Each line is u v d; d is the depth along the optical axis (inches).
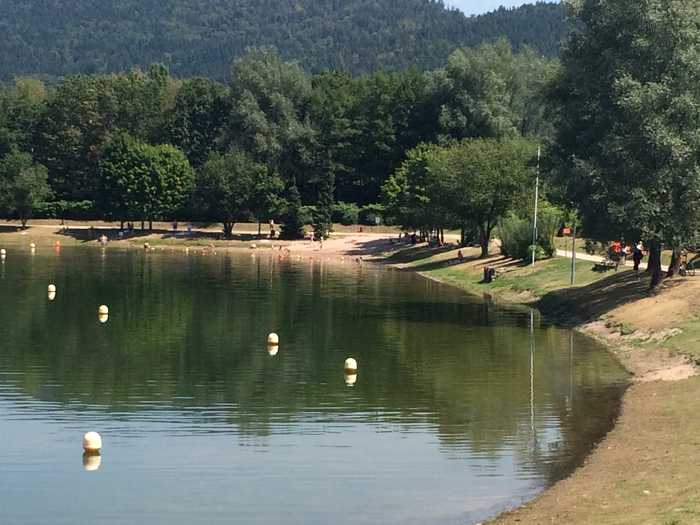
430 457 1255.5
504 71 6815.9
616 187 2354.8
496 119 6461.6
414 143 7066.9
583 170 2404.0
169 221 7096.5
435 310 2834.6
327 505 1067.3
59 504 1072.8
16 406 1545.3
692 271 2696.9
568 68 2593.5
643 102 2285.9
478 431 1392.7
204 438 1355.8
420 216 5211.6
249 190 6555.1
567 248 3978.8
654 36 2369.6
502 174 4210.1
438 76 6919.3
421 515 1029.8
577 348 2126.0
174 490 1121.4
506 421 1451.8
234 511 1050.7
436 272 4271.7
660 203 2335.1
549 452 1272.1
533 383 1738.4
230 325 2486.5
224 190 6515.8
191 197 6815.9
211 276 4015.8
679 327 2049.7
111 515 1039.0
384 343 2199.8
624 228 2370.8
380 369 1878.7
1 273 3964.1
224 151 7229.3
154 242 6437.0
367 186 7303.2
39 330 2351.1
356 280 3917.3
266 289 3467.0
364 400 1605.6
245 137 7145.7
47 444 1318.9
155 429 1406.3
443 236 5693.9
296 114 7406.5
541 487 1119.6
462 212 4340.6
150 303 2952.8
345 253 5787.4
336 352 2078.0
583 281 3009.4
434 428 1412.4
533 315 2721.5
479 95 6619.1
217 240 6441.9
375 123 7145.7
